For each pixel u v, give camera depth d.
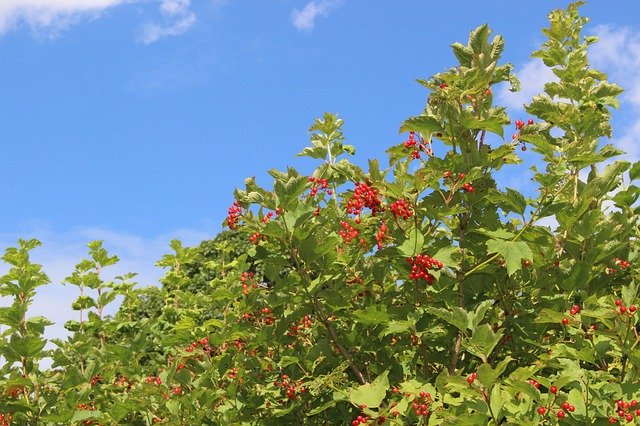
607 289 1.84
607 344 1.58
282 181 1.67
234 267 2.74
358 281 1.82
